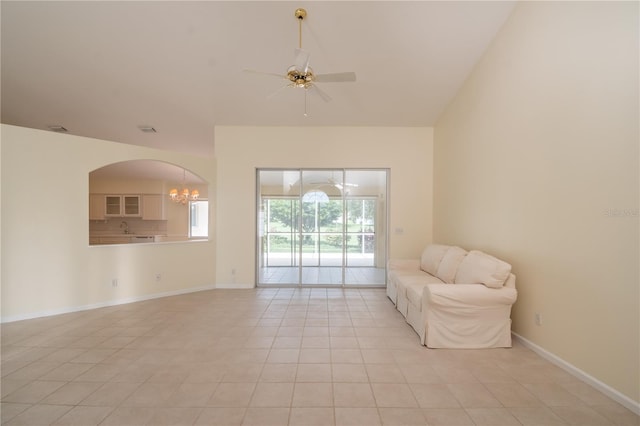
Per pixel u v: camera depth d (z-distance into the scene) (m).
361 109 4.92
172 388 2.23
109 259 4.30
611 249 2.11
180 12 3.32
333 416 1.93
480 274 3.06
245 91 4.50
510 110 3.22
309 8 3.26
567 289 2.49
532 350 2.89
